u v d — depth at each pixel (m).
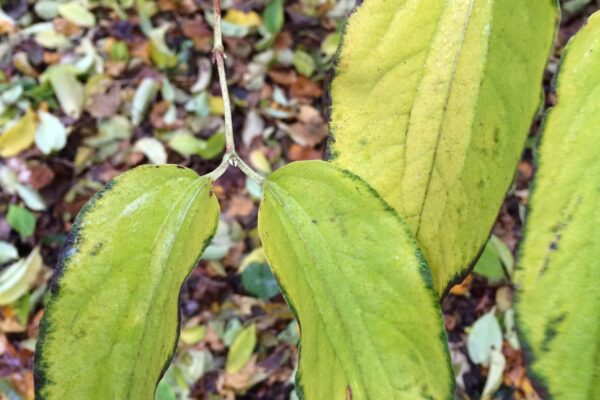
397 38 0.21
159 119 0.98
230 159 0.22
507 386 0.79
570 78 0.18
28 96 0.96
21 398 0.78
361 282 0.20
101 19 1.05
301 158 0.99
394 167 0.21
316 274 0.20
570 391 0.16
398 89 0.21
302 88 1.04
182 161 0.96
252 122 1.00
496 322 0.80
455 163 0.21
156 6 1.08
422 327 0.20
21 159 0.91
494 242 0.80
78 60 1.01
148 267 0.21
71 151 0.94
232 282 0.88
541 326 0.17
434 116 0.21
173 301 0.21
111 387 0.21
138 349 0.21
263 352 0.85
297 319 0.21
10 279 0.82
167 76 1.02
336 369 0.20
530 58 0.20
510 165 0.20
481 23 0.20
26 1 1.04
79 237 0.20
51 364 0.20
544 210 0.17
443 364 0.19
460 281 0.21
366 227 0.20
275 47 1.06
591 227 0.17
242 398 0.82
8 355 0.80
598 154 0.17
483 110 0.20
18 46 1.01
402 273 0.20
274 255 0.21
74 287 0.20
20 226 0.87
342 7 1.10
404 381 0.20
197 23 1.07
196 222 0.22
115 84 1.00
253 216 0.93
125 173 0.21
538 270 0.17
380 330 0.20
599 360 0.16
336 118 0.21
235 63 1.04
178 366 0.82
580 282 0.17
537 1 0.20
